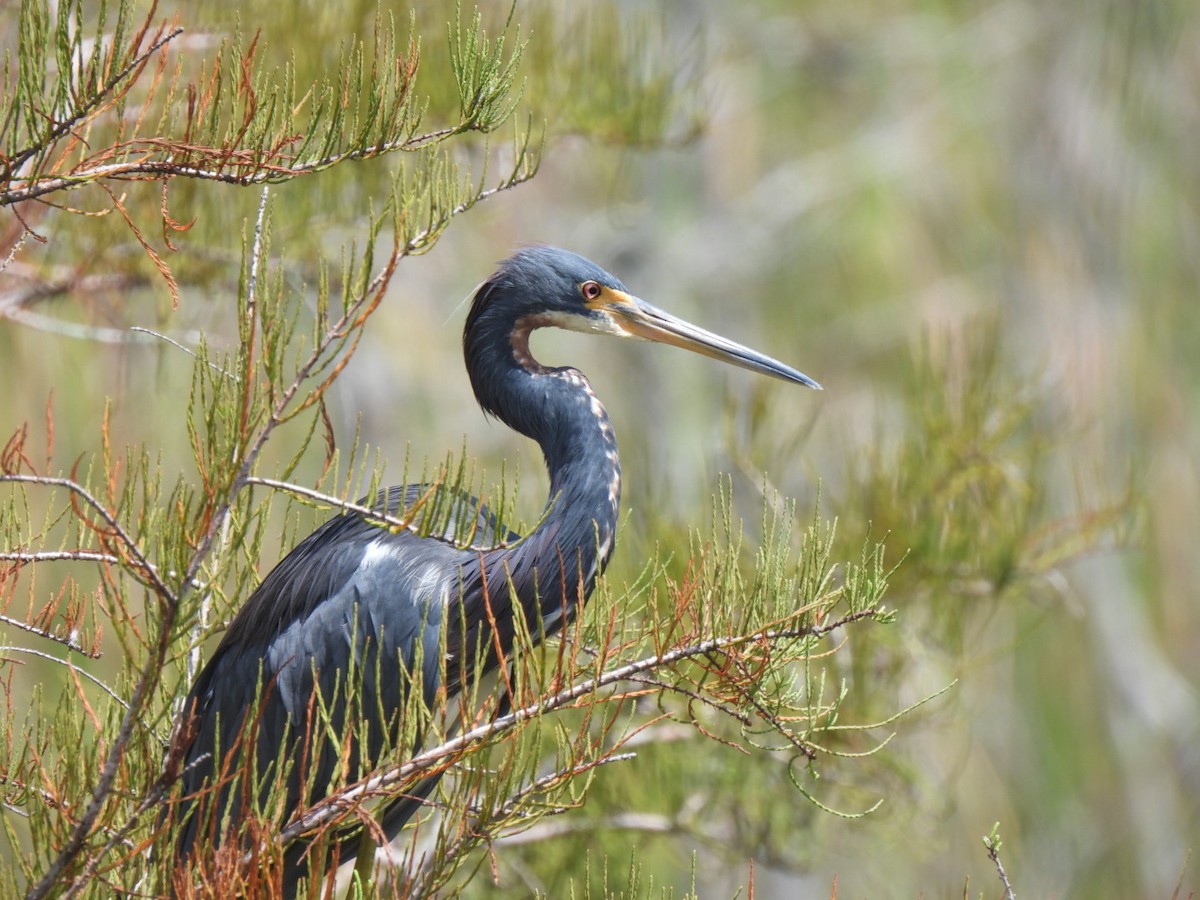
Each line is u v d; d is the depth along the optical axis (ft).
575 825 32.37
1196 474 74.49
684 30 71.87
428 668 24.67
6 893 18.39
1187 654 75.25
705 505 33.42
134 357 46.34
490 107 19.31
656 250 75.97
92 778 19.04
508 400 26.94
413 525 18.07
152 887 18.58
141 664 20.35
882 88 81.71
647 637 19.97
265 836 18.04
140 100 29.78
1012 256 78.33
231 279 33.99
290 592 25.11
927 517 33.14
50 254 32.35
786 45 77.10
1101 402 71.97
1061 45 78.59
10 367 45.37
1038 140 79.00
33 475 17.52
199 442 17.37
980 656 34.96
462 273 67.21
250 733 18.49
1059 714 74.64
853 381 78.69
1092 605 74.74
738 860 33.06
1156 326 76.84
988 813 67.21
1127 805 74.74
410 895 18.67
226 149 18.15
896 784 34.09
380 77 19.22
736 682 18.85
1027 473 36.50
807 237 79.56
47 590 43.34
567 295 27.32
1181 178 78.74
